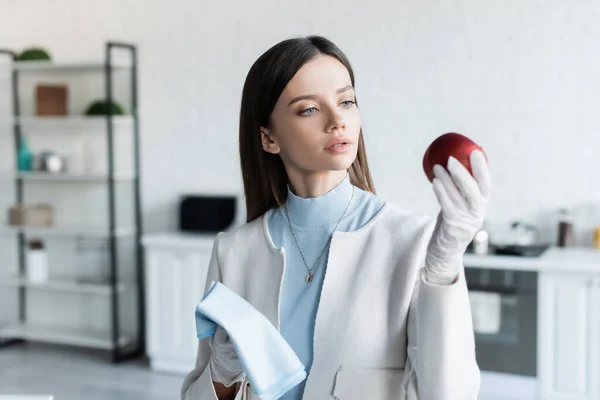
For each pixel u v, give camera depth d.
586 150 3.94
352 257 1.10
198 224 4.63
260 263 1.18
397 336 1.06
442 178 0.91
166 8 4.81
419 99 4.22
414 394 1.00
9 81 5.27
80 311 5.26
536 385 3.60
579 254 3.70
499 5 4.03
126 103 4.96
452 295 0.92
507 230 4.04
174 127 4.85
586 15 3.89
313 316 1.11
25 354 5.02
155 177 4.93
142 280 5.00
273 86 1.07
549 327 3.54
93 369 4.64
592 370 3.47
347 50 4.35
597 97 3.90
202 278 4.32
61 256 5.29
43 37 5.16
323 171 1.13
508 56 4.04
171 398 4.09
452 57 4.14
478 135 4.12
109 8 4.97
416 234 1.08
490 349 3.67
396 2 4.23
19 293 5.43
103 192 5.11
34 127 5.25
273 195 1.23
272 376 0.96
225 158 4.73
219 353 1.06
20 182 5.32
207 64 4.73
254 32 4.60
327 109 1.05
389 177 4.31
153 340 4.49
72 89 5.12
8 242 5.44
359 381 1.05
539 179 4.03
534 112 4.01
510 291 3.61
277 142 1.13
